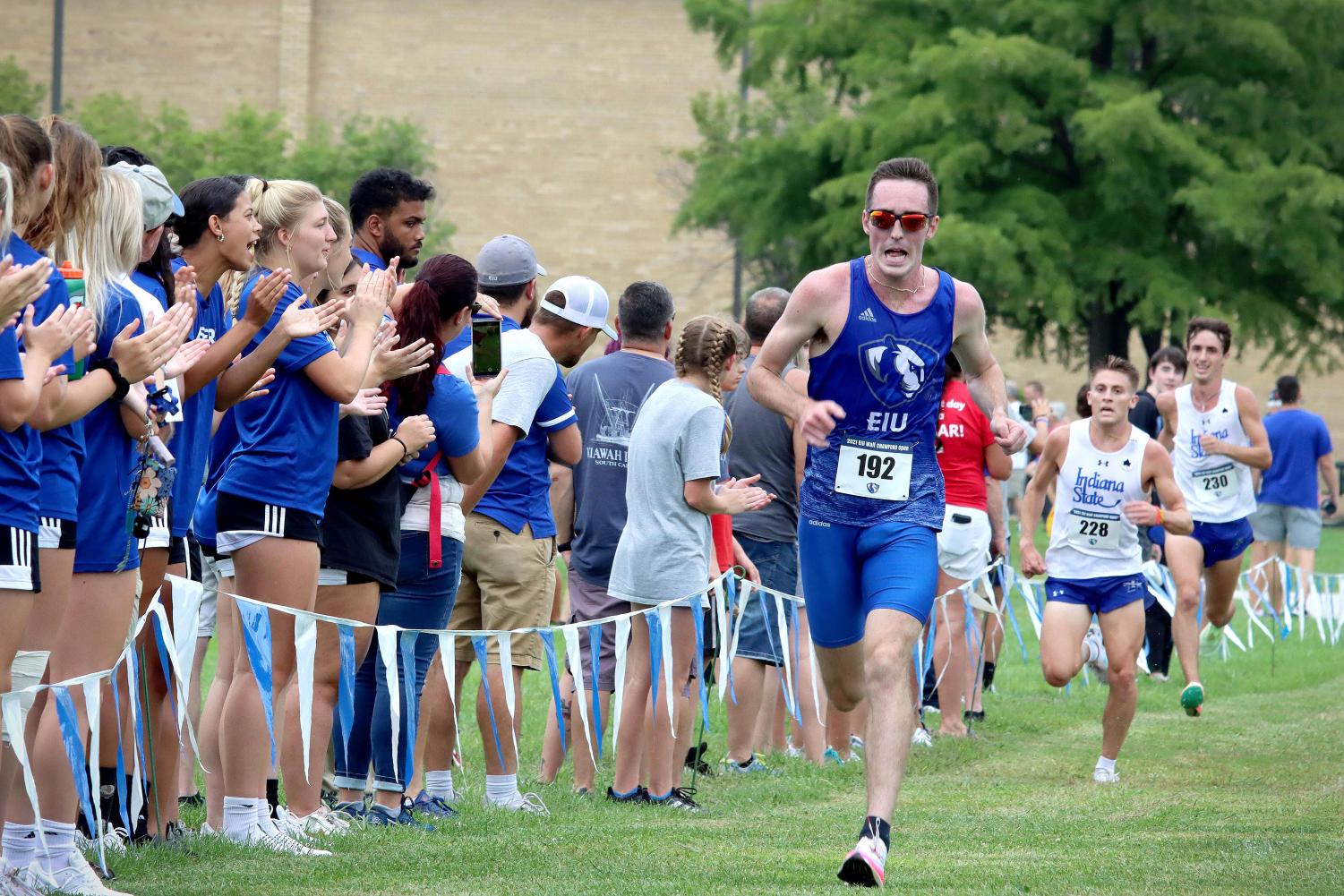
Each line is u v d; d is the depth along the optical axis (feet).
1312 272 297.74
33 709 52.21
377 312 63.26
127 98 417.49
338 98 431.84
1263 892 54.19
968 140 301.02
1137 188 294.46
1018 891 54.39
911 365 59.36
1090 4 302.45
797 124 333.42
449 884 54.44
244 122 377.50
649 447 79.00
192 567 74.59
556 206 434.30
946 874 58.49
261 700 60.49
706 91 366.43
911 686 57.62
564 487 92.43
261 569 60.23
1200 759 96.84
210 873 54.39
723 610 80.18
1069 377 432.66
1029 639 166.61
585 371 86.79
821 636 62.08
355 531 65.00
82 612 53.06
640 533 79.25
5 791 50.31
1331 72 313.73
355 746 69.56
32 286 43.55
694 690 83.51
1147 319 296.30
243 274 67.15
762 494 79.77
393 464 64.85
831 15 326.85
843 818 75.46
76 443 51.08
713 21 354.74
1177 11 300.81
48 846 51.13
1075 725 113.70
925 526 59.72
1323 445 181.06
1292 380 180.55
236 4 426.92
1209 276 308.40
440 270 70.08
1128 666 91.50
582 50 433.89
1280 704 122.52
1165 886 55.31
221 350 58.23
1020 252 300.61
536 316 83.61
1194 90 306.76
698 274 434.30
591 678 79.66
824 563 60.64
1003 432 62.59
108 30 426.51
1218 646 144.56
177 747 61.62
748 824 73.41
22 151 48.78
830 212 320.29
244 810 60.85
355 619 65.51
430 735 76.54
